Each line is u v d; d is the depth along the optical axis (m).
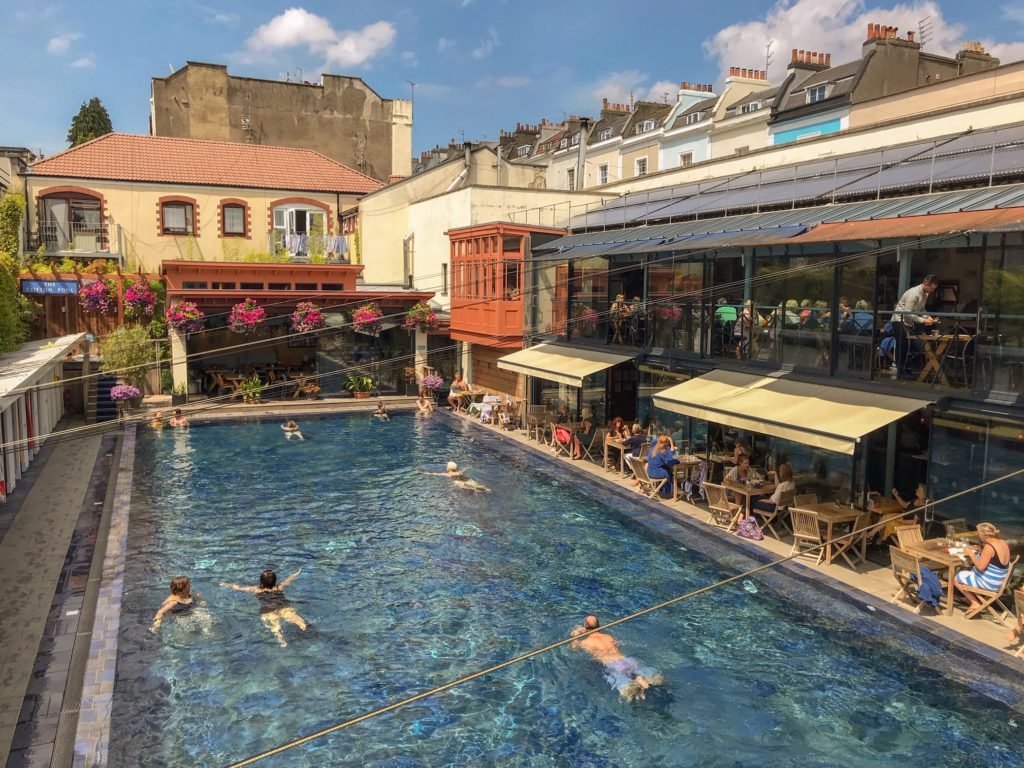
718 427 20.47
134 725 9.91
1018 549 13.08
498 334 29.91
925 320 15.22
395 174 55.88
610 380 25.39
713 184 28.75
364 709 10.50
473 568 15.31
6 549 15.69
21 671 10.83
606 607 13.56
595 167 56.22
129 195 37.12
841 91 35.59
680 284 22.23
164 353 33.94
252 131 51.53
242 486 20.98
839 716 10.29
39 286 33.28
